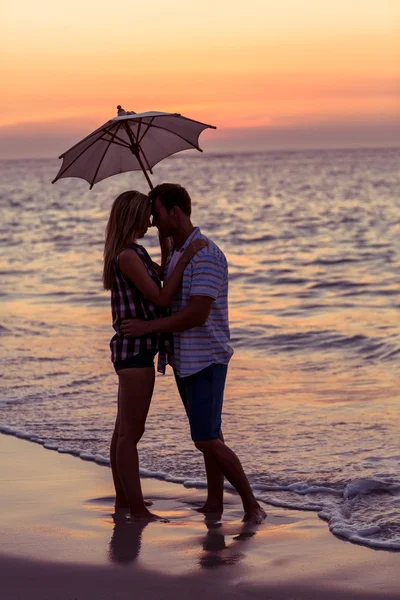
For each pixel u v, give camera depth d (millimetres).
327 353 9711
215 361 4320
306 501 4719
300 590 3406
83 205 59000
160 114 4410
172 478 5254
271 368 8930
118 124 4531
